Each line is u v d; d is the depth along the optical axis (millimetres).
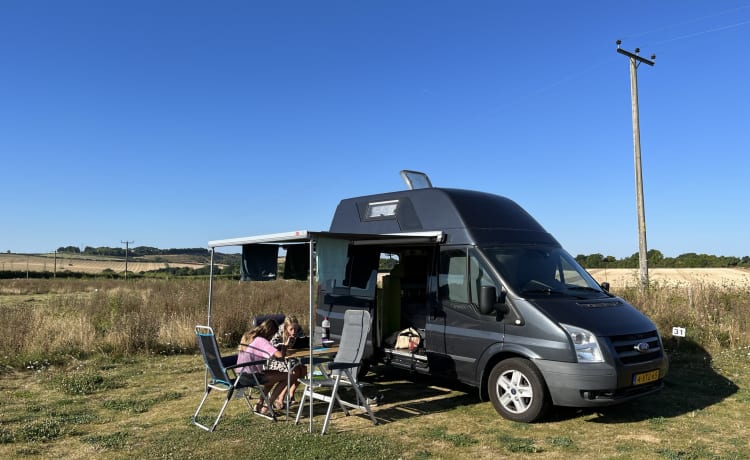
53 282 41344
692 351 10820
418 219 8047
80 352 10727
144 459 5277
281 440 5738
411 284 8531
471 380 6977
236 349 11883
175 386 8477
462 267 7281
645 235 16312
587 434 6051
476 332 6934
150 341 11375
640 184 16531
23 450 5566
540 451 5520
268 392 6883
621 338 6250
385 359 8367
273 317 8305
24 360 9805
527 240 7648
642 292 13922
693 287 13758
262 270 8383
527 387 6422
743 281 14656
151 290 23203
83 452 5520
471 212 7645
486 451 5539
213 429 6133
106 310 16625
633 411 6934
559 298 6707
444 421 6543
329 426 6355
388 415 6809
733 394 7789
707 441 5832
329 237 6777
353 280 8469
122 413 6988
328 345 7910
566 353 6082
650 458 5320
